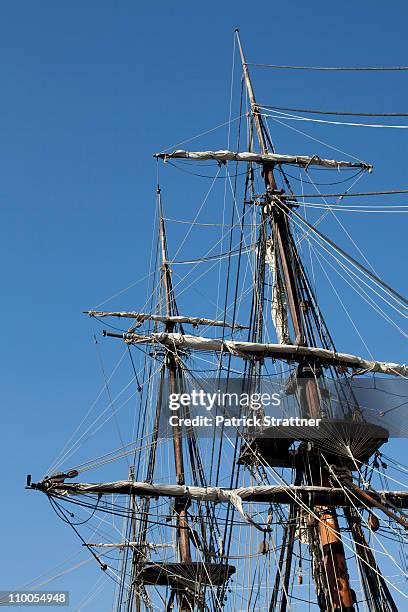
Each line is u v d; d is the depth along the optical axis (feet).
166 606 137.18
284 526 110.93
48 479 107.34
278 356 119.03
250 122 137.39
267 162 133.80
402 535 102.78
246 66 142.82
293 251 127.34
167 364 146.72
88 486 108.78
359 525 108.47
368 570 105.09
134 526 143.02
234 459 113.91
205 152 130.82
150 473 142.41
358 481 110.32
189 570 133.69
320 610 106.01
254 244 131.03
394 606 102.89
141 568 138.92
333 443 108.99
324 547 105.29
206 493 110.22
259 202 132.16
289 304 123.85
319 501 108.27
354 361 118.62
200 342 138.31
